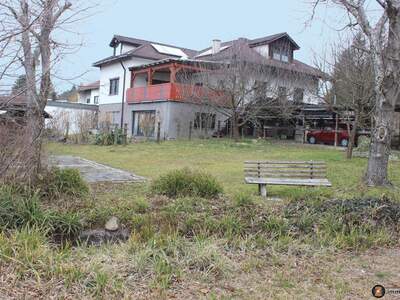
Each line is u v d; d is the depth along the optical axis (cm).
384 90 1002
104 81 3578
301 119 2778
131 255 473
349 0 1017
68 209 608
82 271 417
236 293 412
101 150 2028
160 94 2764
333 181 1070
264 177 915
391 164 1469
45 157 756
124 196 788
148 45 3450
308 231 600
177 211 640
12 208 540
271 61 2653
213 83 2545
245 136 2917
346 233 603
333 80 1770
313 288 432
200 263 466
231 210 659
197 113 2788
